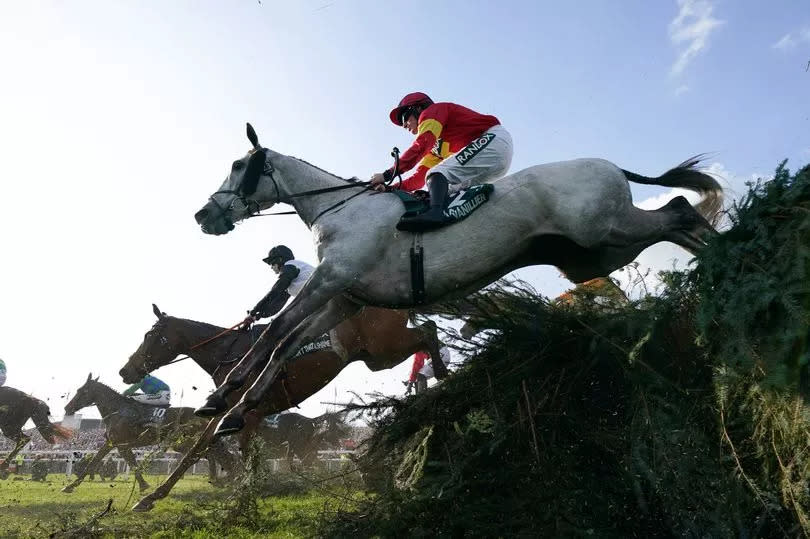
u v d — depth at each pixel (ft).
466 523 9.87
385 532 10.42
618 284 13.62
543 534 9.43
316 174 14.93
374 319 20.53
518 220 13.39
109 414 30.25
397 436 12.69
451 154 14.92
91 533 13.43
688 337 10.70
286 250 21.79
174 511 16.52
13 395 34.22
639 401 10.28
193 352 21.54
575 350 11.93
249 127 15.12
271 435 29.94
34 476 33.73
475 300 13.69
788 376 8.34
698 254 10.15
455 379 12.69
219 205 14.84
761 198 9.86
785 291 8.65
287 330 12.78
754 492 8.98
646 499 9.89
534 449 10.56
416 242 13.16
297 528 13.83
